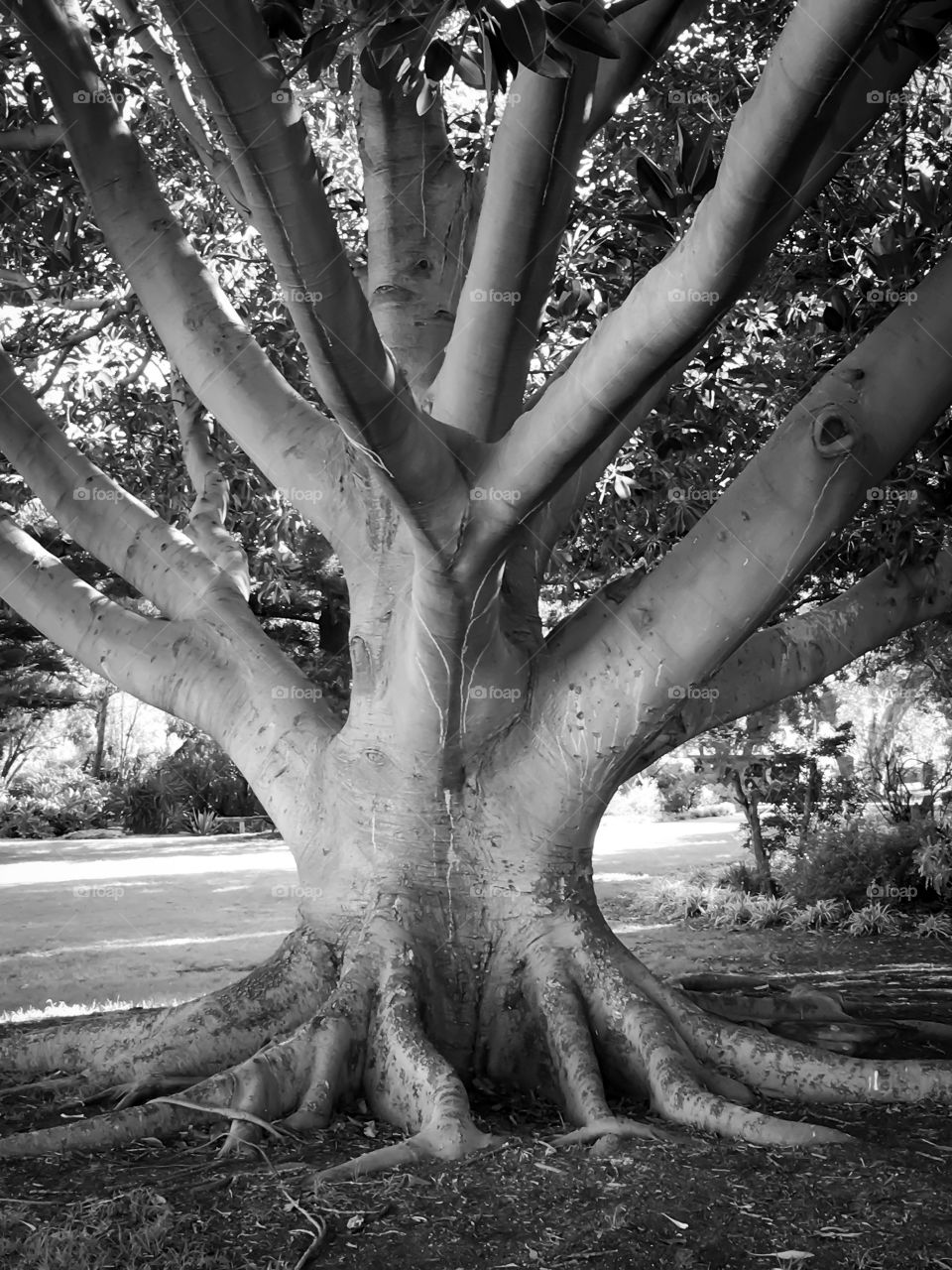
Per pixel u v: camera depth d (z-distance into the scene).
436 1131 4.17
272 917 12.47
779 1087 5.04
